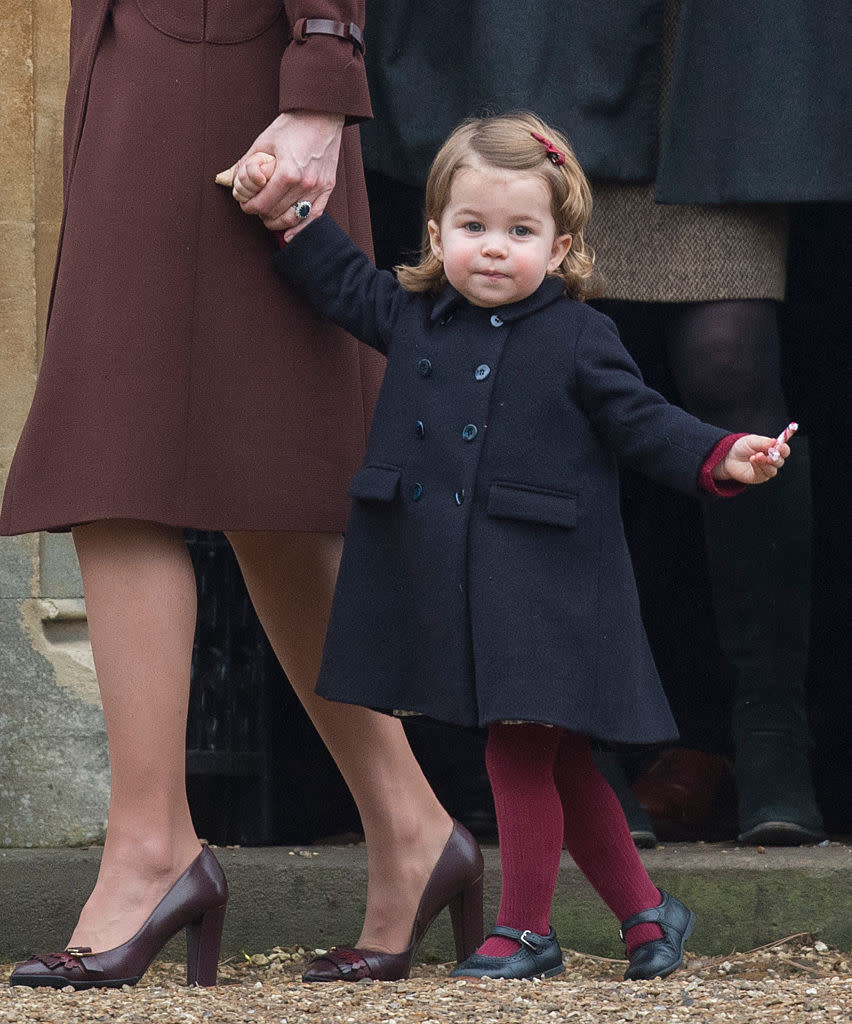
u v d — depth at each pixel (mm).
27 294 12188
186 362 9164
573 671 8797
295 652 10047
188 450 9125
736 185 12172
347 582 9289
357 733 9836
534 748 9047
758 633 13055
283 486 9312
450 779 13914
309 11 9297
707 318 12695
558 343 9141
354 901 11141
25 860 11188
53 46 12266
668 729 9312
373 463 9297
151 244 9164
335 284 9516
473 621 8852
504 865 9062
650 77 12453
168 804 9125
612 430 8992
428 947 11117
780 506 13016
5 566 12008
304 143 9281
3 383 12148
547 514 8906
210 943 9250
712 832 14438
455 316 9367
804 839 12500
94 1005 8031
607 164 12273
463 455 9023
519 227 9172
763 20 12109
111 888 8938
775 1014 7824
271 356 9391
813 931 11008
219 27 9375
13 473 9258
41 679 11969
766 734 12953
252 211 9312
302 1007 8047
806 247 18500
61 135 12273
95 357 9086
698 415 12938
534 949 8969
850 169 12125
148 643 9109
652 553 18141
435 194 9375
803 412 18891
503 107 11961
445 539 8953
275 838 13594
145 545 9195
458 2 12727
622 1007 7992
